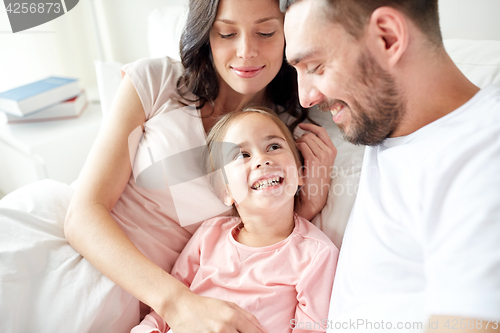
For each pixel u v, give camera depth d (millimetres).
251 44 825
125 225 875
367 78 576
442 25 1035
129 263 739
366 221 655
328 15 549
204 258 889
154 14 1422
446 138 559
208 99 998
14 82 1854
